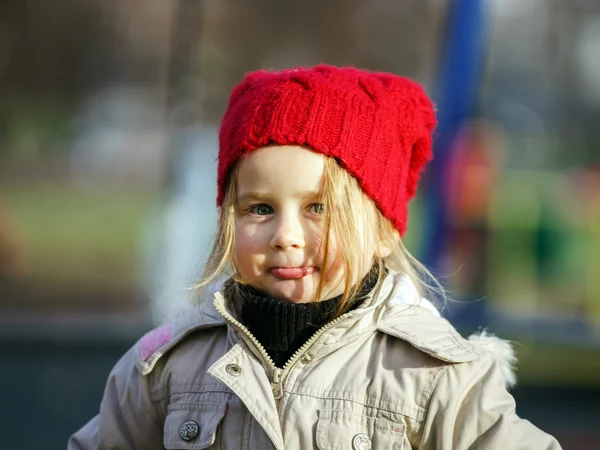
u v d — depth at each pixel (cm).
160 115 2528
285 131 203
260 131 205
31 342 744
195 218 822
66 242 1398
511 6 1781
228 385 200
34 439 495
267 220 204
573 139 2139
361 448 192
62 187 2212
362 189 210
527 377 660
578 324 902
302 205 203
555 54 1955
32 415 544
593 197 1064
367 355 204
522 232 1050
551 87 2092
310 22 1512
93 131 2514
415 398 195
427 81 1408
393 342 205
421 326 207
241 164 207
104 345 757
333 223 201
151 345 223
